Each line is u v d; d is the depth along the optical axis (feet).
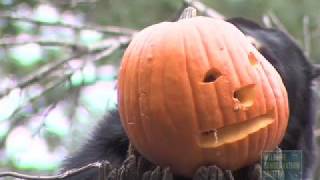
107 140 7.54
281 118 5.44
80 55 11.46
